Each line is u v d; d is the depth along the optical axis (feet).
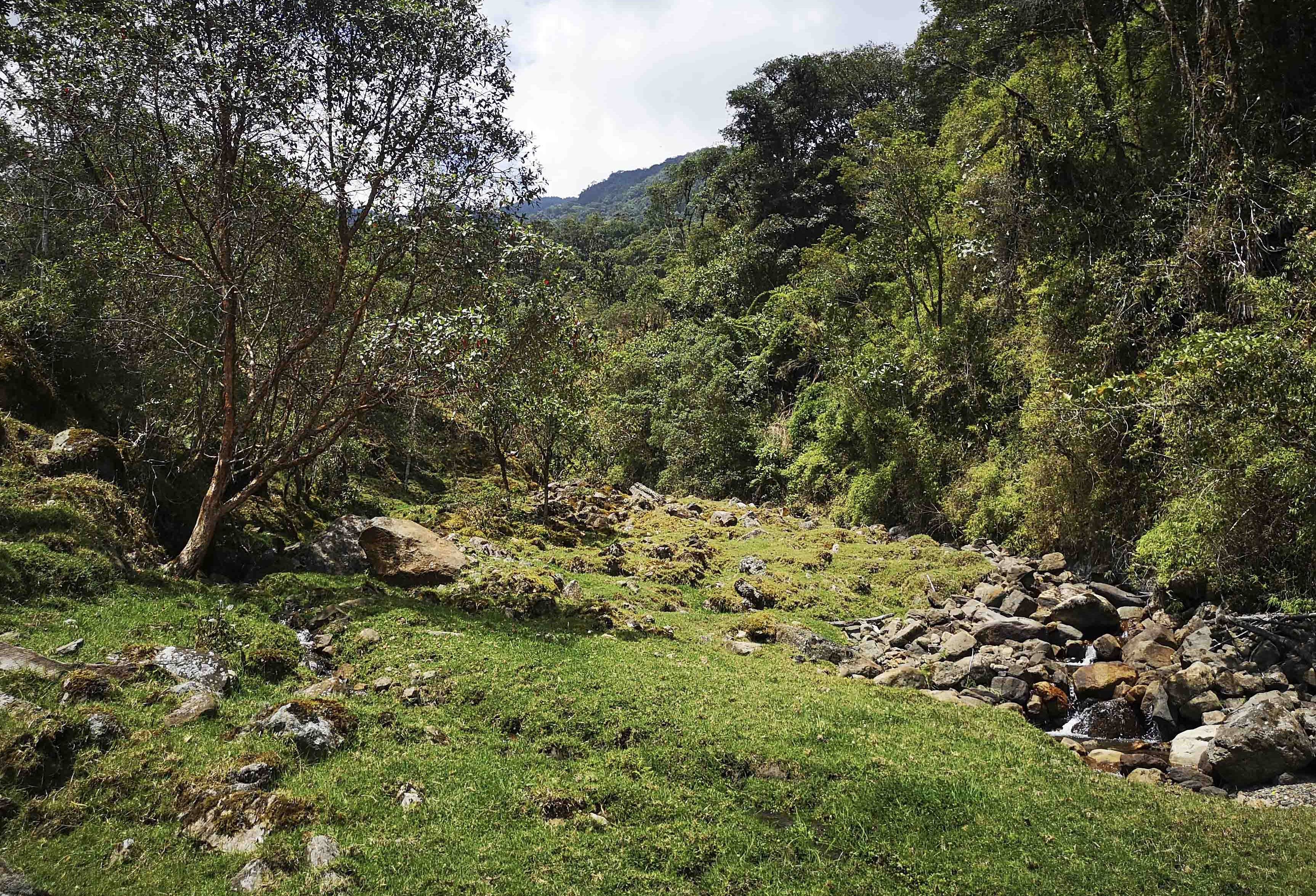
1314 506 46.88
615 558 70.18
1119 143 74.08
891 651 53.83
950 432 92.68
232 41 42.63
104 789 24.34
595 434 136.98
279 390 59.72
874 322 117.91
